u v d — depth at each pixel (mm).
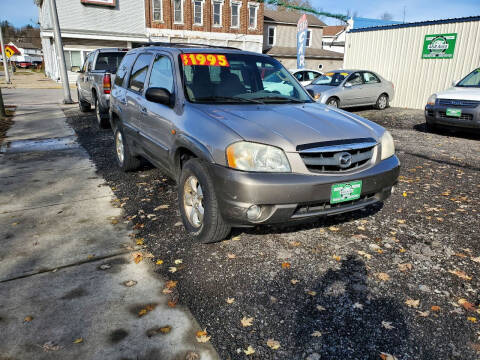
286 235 3637
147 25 27406
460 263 3170
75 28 25328
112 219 4027
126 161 5496
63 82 15141
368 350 2207
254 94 4090
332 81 13242
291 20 35875
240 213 2914
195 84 3885
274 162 2906
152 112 4199
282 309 2564
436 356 2164
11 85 25719
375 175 3223
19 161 6477
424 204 4500
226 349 2209
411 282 2895
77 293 2723
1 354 2148
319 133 3131
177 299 2660
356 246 3449
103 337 2293
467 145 7855
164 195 4766
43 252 3309
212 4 29266
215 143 3047
